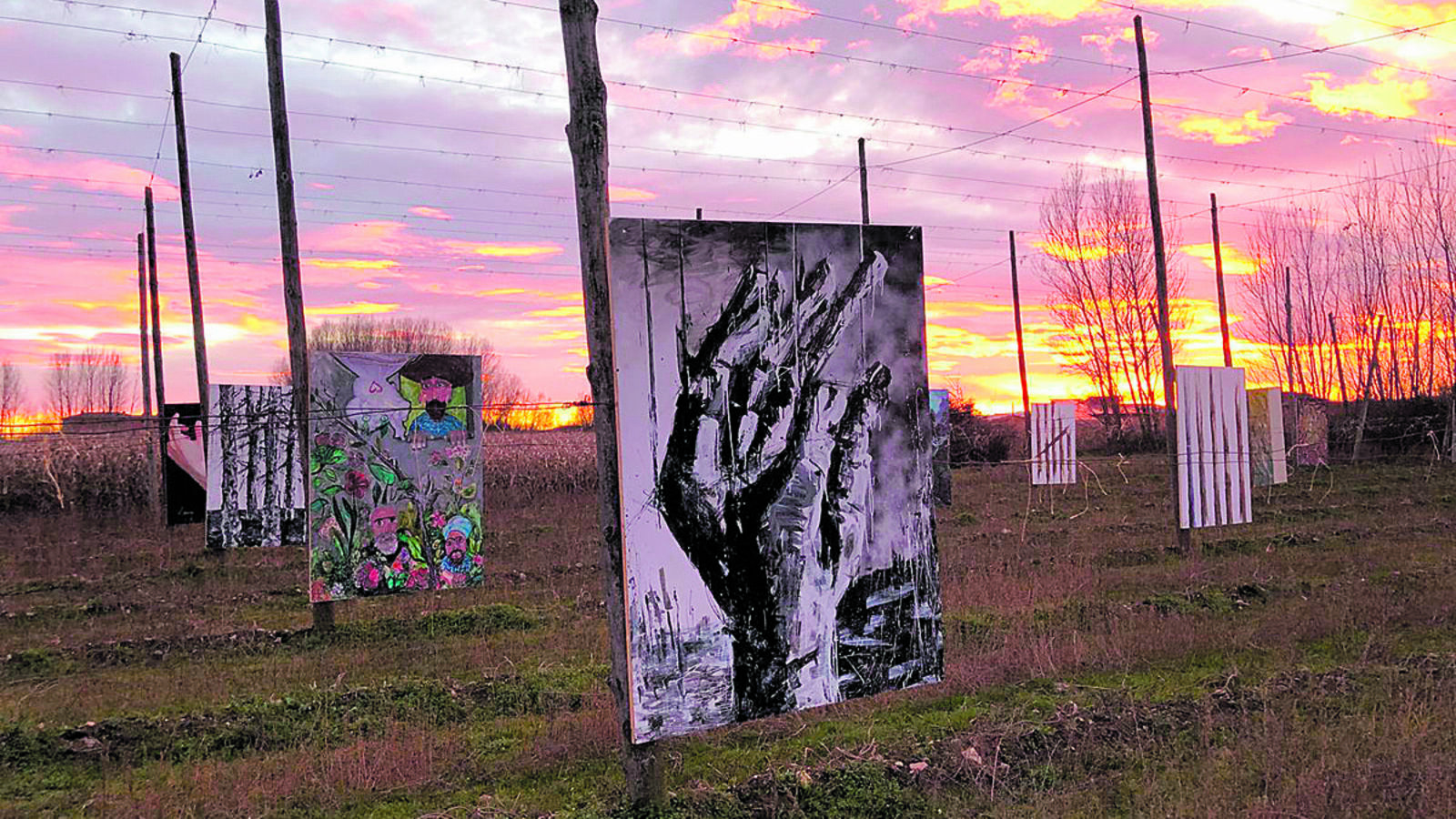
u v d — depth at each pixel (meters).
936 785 6.79
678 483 6.08
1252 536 18.30
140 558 18.16
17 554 18.56
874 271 6.73
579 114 6.09
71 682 10.02
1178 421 16.48
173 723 8.37
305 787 6.99
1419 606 11.66
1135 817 6.22
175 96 19.88
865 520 6.68
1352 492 25.45
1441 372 34.56
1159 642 10.27
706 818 6.26
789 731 8.12
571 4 6.07
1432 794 6.01
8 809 6.82
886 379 6.77
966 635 10.80
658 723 6.04
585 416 28.69
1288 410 32.09
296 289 13.06
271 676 10.08
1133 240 41.12
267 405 18.23
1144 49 17.66
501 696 9.14
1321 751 6.85
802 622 6.45
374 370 12.55
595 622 12.36
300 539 18.33
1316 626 10.88
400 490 12.65
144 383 28.67
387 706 8.87
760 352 6.33
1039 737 7.59
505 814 6.35
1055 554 16.12
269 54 13.13
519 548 18.19
